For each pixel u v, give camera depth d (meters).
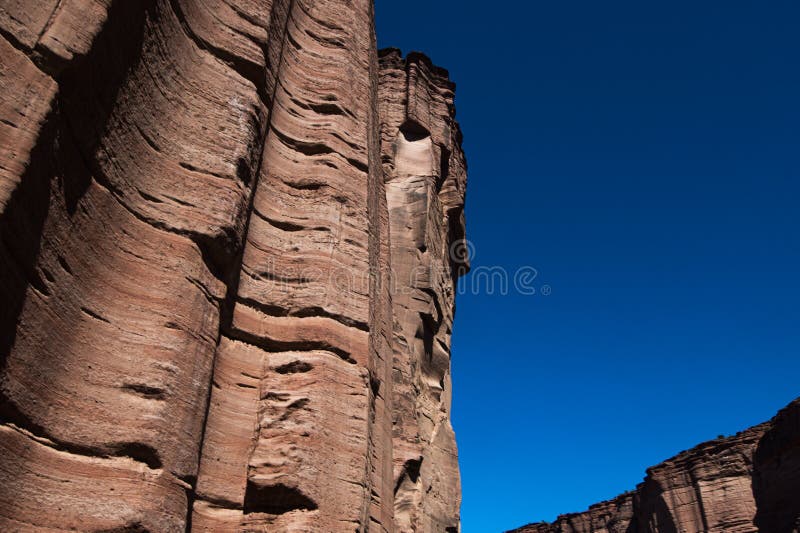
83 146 7.66
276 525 9.45
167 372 8.09
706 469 82.38
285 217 12.26
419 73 34.97
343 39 15.28
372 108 17.20
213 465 9.48
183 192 9.37
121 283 8.20
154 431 7.65
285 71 13.63
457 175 35.34
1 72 6.44
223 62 11.03
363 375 11.43
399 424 22.81
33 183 6.56
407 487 21.97
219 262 9.67
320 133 13.45
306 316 11.41
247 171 10.48
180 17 10.20
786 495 67.62
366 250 12.80
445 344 31.17
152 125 9.23
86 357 7.48
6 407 6.33
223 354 10.31
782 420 70.19
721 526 78.06
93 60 7.49
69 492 6.77
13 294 6.39
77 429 7.09
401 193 30.77
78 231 7.55
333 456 10.32
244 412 10.21
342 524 9.95
